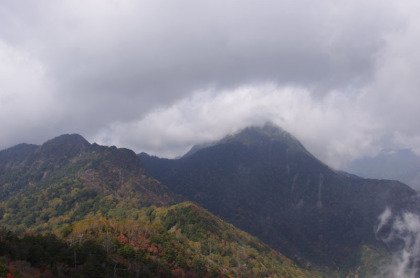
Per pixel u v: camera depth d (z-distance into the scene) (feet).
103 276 433.89
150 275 496.23
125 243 583.17
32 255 431.02
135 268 499.92
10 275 353.72
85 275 419.33
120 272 469.16
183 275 550.36
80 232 574.56
